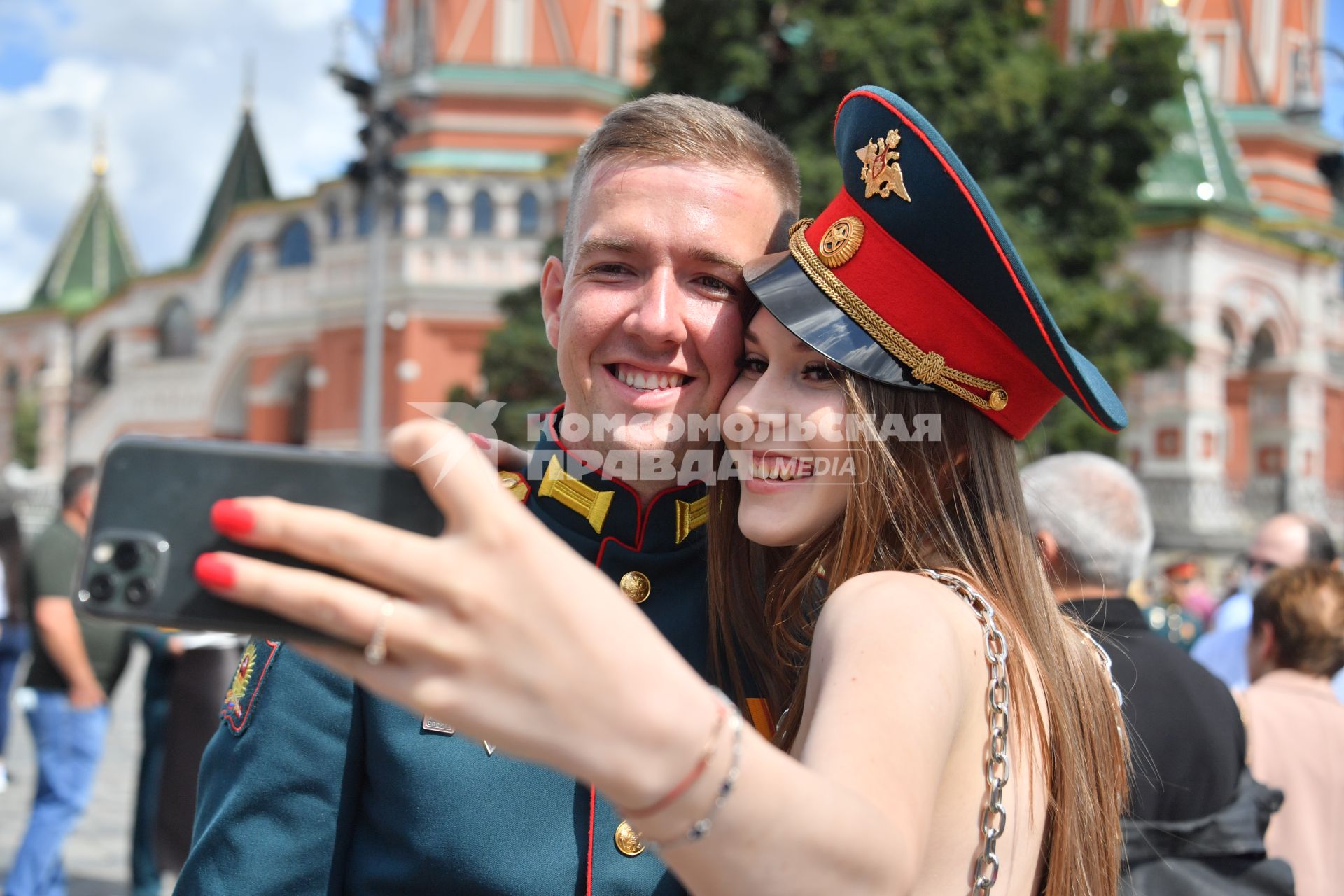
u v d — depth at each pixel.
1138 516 3.00
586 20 30.86
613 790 0.75
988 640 1.22
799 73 15.31
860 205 1.46
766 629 1.66
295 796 1.51
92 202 52.81
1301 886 3.10
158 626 0.79
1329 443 34.00
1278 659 3.40
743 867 0.79
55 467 46.25
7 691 5.93
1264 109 34.88
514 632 0.71
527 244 29.89
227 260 38.16
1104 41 32.06
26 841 5.18
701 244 1.55
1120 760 1.56
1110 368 16.53
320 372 32.41
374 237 16.56
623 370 1.62
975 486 1.46
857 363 1.40
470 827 1.49
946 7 15.66
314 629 0.74
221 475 0.81
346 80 16.00
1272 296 29.73
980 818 1.18
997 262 1.36
